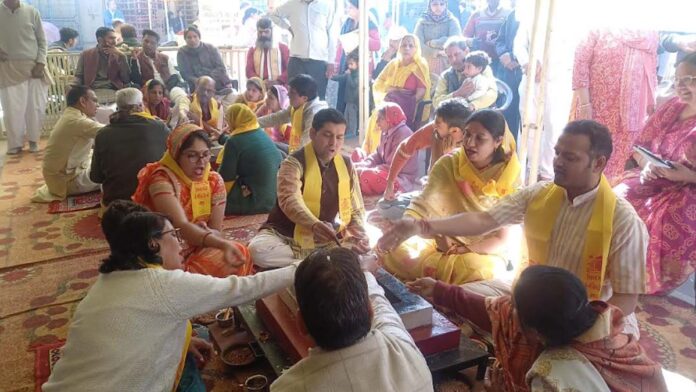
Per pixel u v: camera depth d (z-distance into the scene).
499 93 5.68
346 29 7.61
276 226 3.19
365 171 4.86
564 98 5.13
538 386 1.51
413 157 4.88
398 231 2.52
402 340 1.53
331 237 2.78
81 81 7.27
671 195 3.17
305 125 4.90
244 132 4.51
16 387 2.39
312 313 1.41
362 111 6.18
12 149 6.83
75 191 5.09
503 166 2.96
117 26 9.70
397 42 7.08
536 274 1.55
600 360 1.51
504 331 1.81
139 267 1.83
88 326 1.74
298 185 2.99
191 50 7.51
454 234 2.50
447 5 7.04
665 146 3.32
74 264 3.63
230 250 2.67
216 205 3.26
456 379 2.23
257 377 2.28
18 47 6.51
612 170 4.33
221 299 1.88
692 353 2.67
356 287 1.42
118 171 4.21
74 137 4.89
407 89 6.12
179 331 1.86
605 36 4.24
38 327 2.87
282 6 7.11
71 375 1.72
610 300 2.13
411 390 1.42
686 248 3.08
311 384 1.39
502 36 5.81
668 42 4.53
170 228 1.92
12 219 4.51
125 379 1.72
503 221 2.45
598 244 2.10
